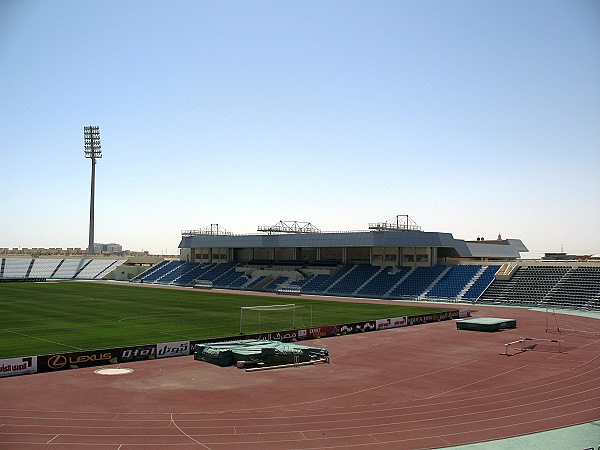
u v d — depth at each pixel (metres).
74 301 80.56
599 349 43.47
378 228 99.56
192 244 131.12
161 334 49.47
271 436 22.39
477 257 114.94
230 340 43.12
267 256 128.38
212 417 24.81
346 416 25.23
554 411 26.20
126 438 21.83
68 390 29.38
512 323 56.88
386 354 41.47
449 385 31.28
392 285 98.81
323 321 60.53
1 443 21.00
